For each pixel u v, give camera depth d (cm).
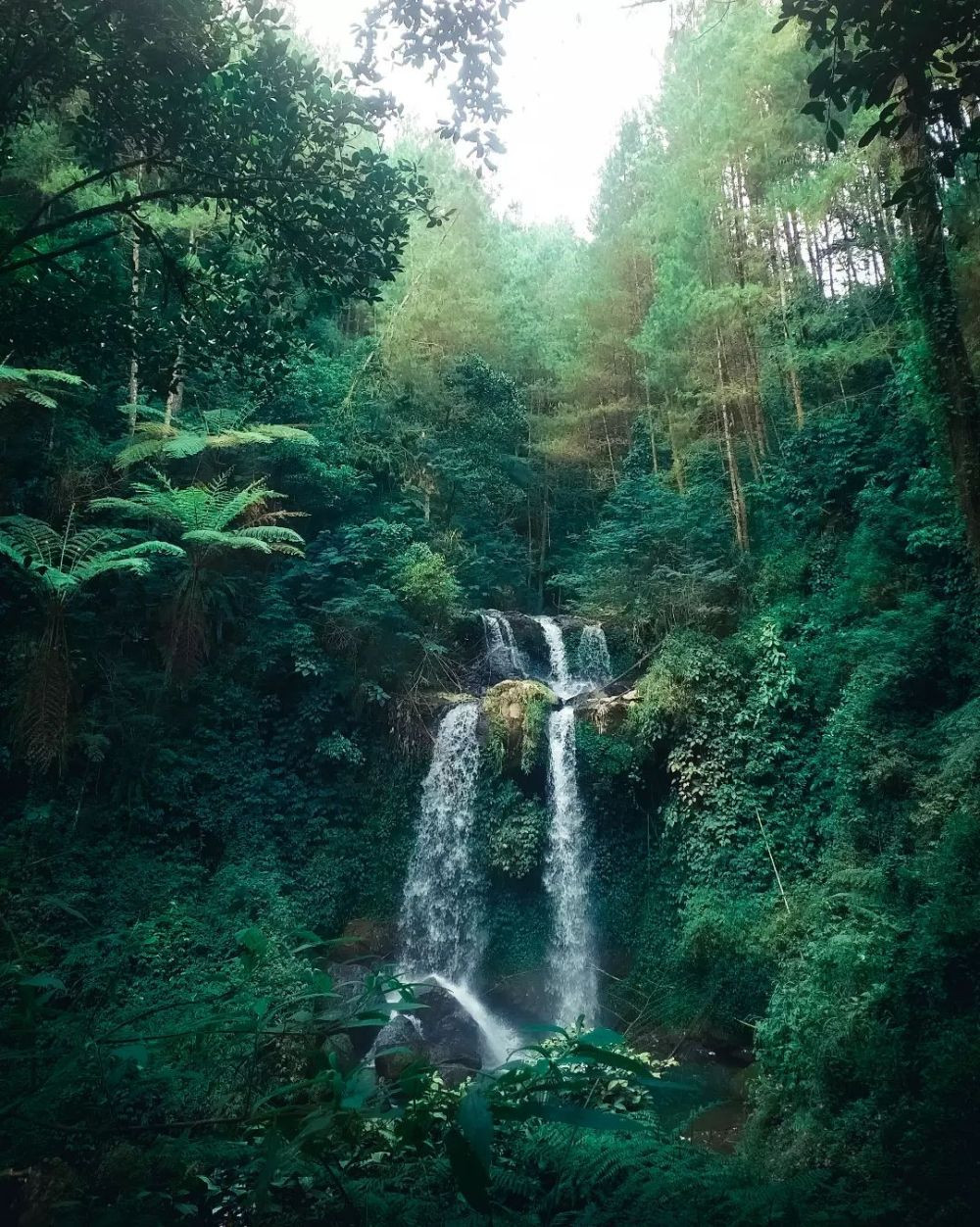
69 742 984
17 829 934
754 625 1201
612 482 2092
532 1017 1116
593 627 1509
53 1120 157
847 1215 192
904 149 775
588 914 1171
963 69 281
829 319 1320
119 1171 156
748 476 1536
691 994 991
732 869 1030
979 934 601
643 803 1201
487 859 1209
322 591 1327
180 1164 161
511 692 1274
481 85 368
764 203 1377
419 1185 159
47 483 1125
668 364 1540
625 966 1125
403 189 396
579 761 1214
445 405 1723
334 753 1216
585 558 1709
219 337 423
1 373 865
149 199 369
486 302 1919
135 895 938
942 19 268
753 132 1380
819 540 1231
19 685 964
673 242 1558
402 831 1243
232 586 1247
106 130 380
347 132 388
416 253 1772
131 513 1171
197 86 362
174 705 1165
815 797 1017
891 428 1198
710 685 1144
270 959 746
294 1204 170
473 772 1250
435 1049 898
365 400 1585
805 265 1552
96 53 358
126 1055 154
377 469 1491
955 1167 376
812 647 1107
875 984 639
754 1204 171
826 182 1163
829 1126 581
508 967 1173
